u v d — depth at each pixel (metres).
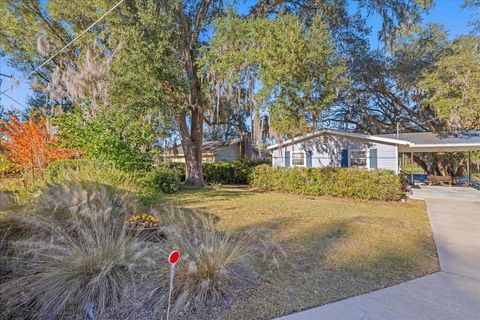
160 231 3.90
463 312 2.48
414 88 15.42
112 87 9.66
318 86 9.70
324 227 5.50
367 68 16.45
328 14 12.60
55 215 3.89
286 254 3.94
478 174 20.14
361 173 9.54
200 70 10.89
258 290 2.88
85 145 8.61
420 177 17.64
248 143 21.19
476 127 13.53
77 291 2.55
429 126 17.19
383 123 19.44
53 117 9.77
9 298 2.54
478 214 7.05
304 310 2.53
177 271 2.79
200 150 13.78
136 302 2.51
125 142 8.55
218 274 2.82
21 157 9.01
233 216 6.52
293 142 13.39
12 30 12.51
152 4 9.52
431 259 3.84
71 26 12.11
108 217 3.77
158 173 10.34
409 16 12.06
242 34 10.12
